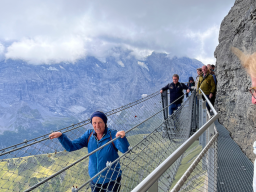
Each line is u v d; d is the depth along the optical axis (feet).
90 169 8.26
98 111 8.91
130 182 5.49
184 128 17.98
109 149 8.45
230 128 19.21
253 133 12.59
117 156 8.63
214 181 7.72
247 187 8.21
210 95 22.22
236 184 8.49
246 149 13.03
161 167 3.27
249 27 15.39
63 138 8.55
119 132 8.30
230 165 10.78
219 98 26.32
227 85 23.21
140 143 7.08
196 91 23.18
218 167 10.55
